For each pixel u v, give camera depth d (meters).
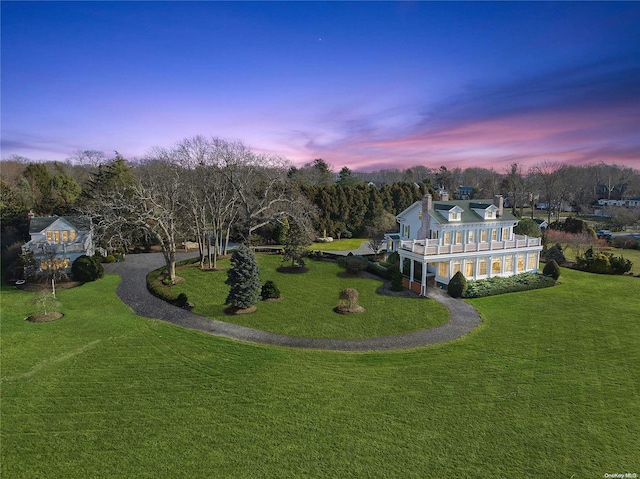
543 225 66.19
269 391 18.98
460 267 37.94
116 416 17.00
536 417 16.91
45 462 14.25
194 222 51.72
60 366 21.53
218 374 20.69
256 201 55.50
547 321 28.34
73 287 38.72
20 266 41.09
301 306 31.95
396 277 36.19
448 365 21.61
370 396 18.53
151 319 29.31
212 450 14.91
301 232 45.69
